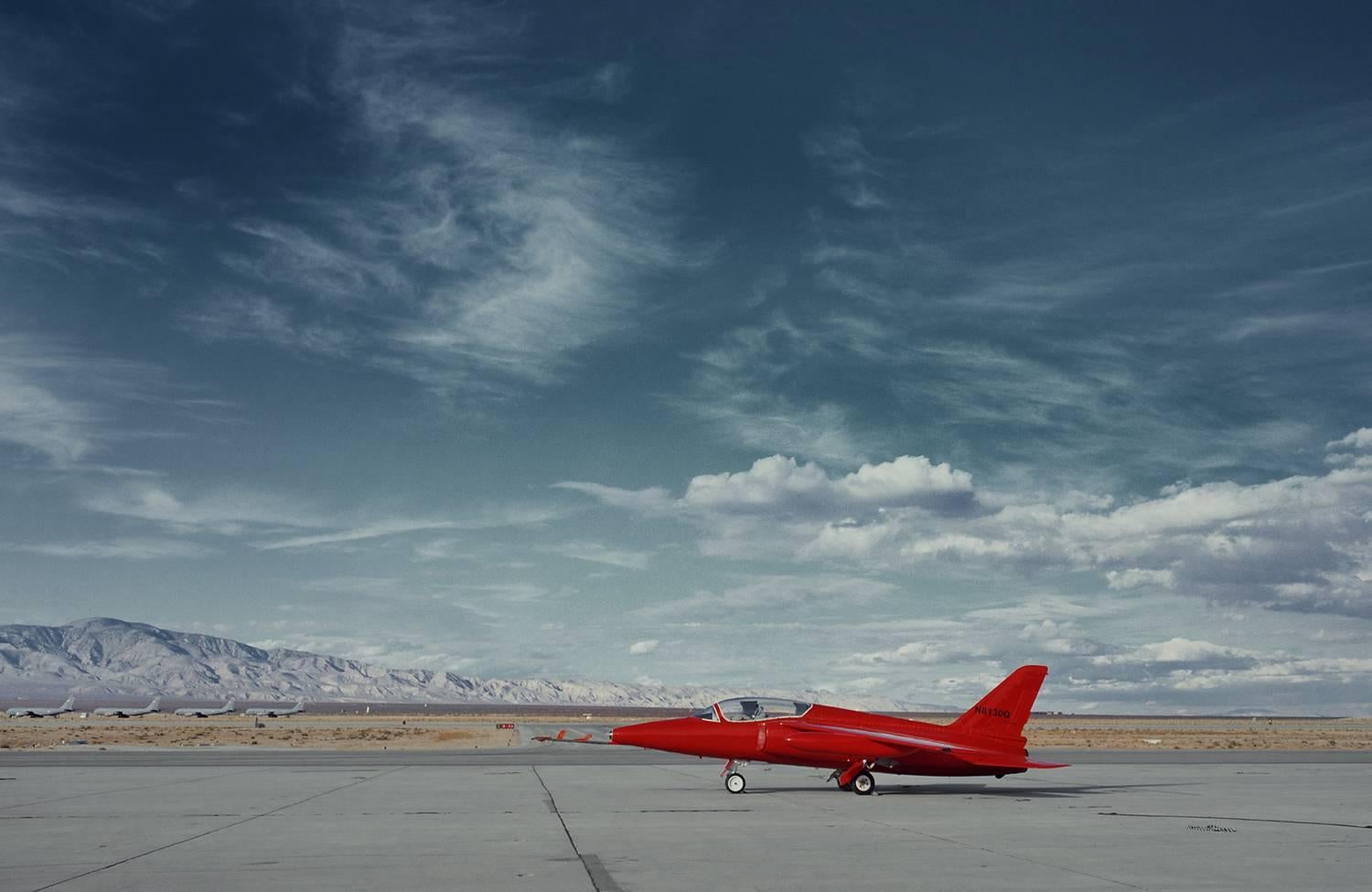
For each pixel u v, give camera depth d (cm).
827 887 1691
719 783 4019
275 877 1770
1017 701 3697
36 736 10012
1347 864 1978
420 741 9419
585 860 1973
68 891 1642
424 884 1709
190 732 11712
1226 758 6862
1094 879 1783
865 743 3475
